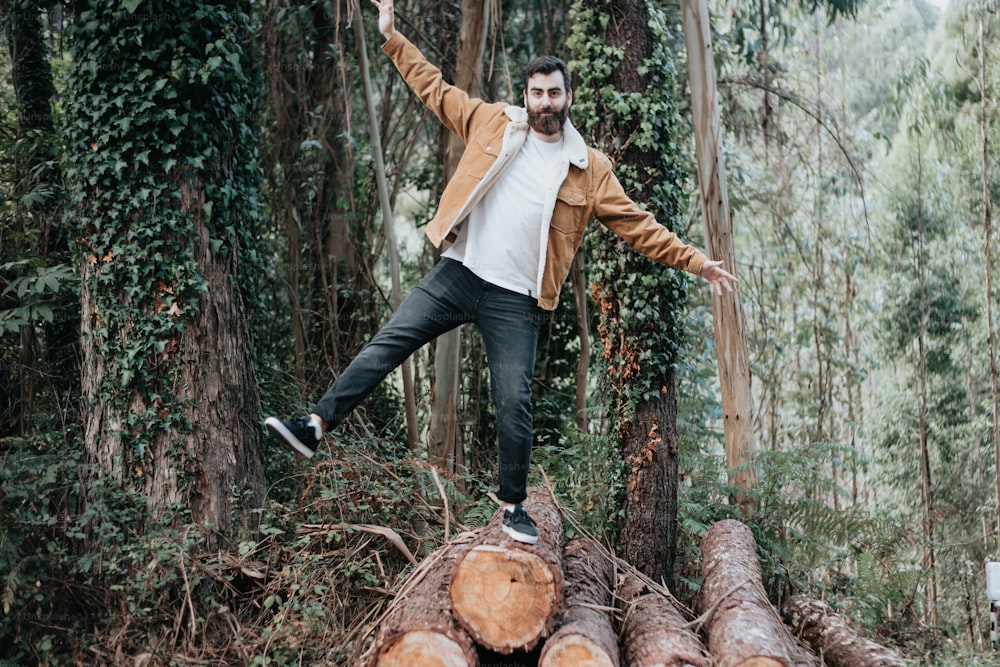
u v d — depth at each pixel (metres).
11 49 6.75
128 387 5.14
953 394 13.23
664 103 6.02
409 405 7.49
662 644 3.47
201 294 5.29
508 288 3.07
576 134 3.20
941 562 12.10
